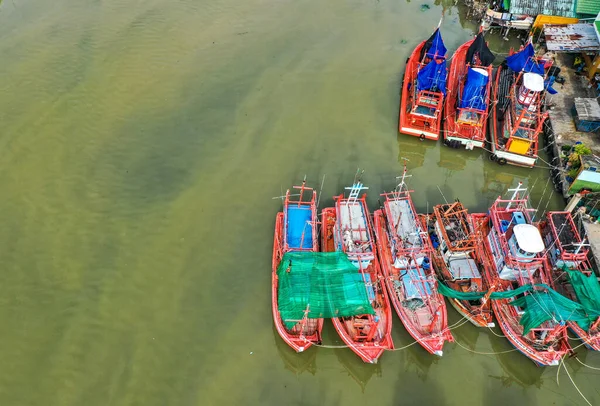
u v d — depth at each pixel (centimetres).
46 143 4444
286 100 4975
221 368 3152
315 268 3117
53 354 3172
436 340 3094
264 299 3478
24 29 5603
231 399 3025
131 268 3619
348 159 4441
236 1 6256
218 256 3706
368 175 4312
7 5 5947
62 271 3584
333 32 5875
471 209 4094
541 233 3722
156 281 3553
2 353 3164
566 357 3225
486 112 4391
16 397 2988
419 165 4444
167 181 4200
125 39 5541
